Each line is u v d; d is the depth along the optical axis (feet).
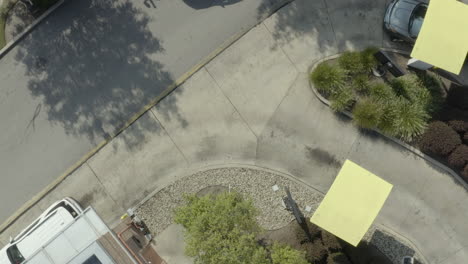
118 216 48.55
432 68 46.91
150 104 48.80
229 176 48.08
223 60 48.65
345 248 45.47
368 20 47.98
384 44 47.93
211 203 40.96
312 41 48.19
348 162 41.63
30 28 49.01
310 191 47.50
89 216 38.96
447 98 46.24
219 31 48.75
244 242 38.01
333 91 46.57
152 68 48.98
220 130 48.44
